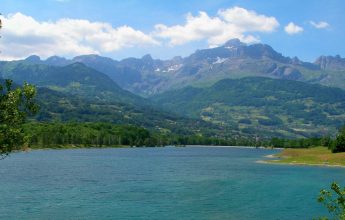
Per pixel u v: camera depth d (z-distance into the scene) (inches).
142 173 5949.8
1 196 3636.8
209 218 2785.4
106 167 6943.9
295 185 4562.0
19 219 2721.5
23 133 1024.2
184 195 3782.0
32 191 3969.0
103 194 3811.5
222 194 3868.1
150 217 2802.7
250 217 2837.1
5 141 994.1
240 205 3287.4
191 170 6476.4
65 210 3014.3
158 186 4434.1
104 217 2790.4
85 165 7317.9
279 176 5551.2
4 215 2837.1
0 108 989.2
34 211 2977.4
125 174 5762.8
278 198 3644.2
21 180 4909.0
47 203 3302.2
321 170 6476.4
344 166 7190.0
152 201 3435.0
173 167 7081.7
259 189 4227.4
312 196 3767.2
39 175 5516.7
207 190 4128.9
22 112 1016.2
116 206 3191.4
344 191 1090.7
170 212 2974.9
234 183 4744.1
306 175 5669.3
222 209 3107.8
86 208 3100.4
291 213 2982.3
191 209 3097.9
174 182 4817.9
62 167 6845.5
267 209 3117.6
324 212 3011.8
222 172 6161.4
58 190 4050.2
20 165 7175.2
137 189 4173.2
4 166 6934.1
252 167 7096.5
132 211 2994.6
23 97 1017.5
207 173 5989.2
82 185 4468.5
